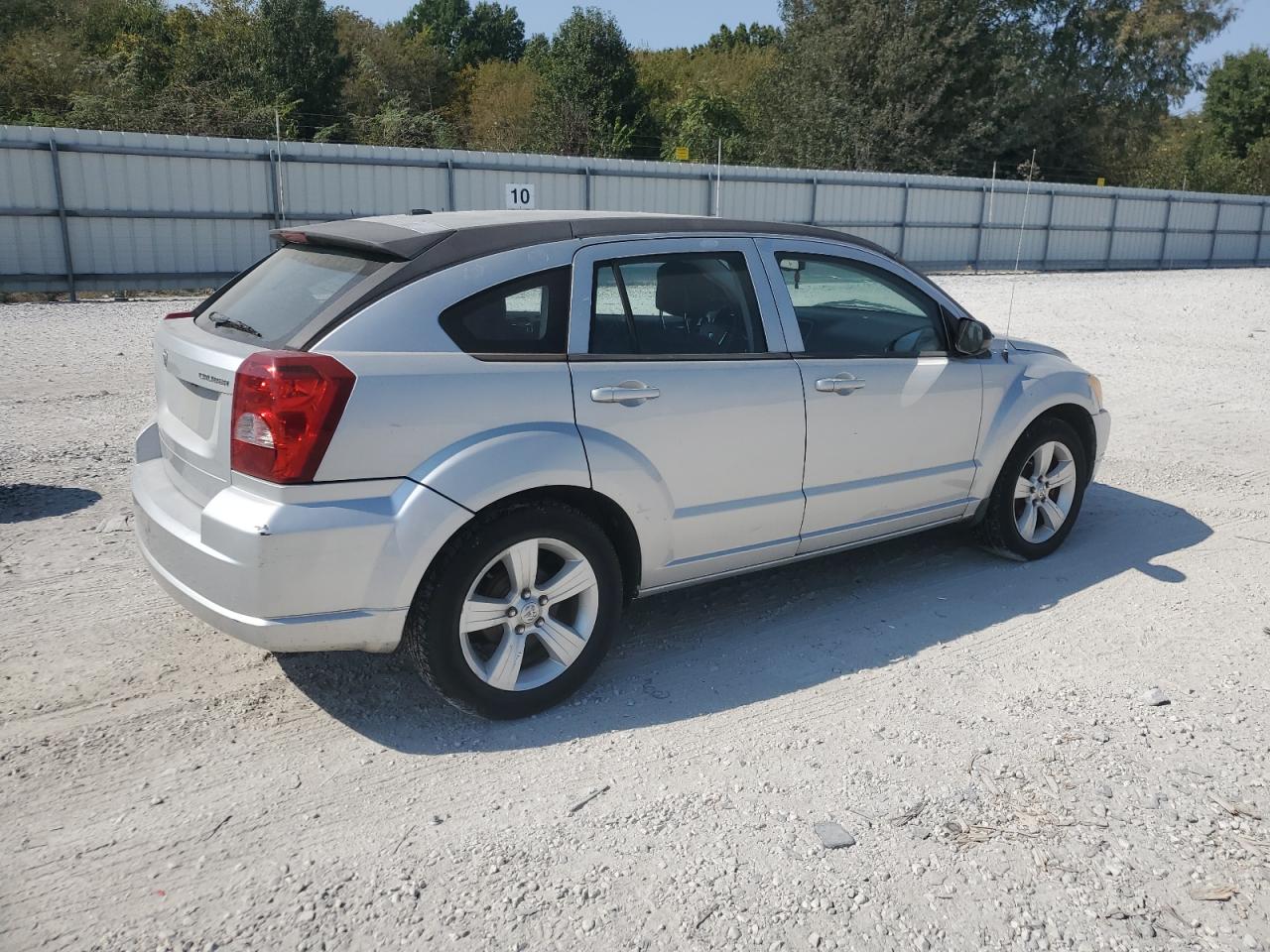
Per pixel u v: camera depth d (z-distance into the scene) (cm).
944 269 3030
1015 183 3059
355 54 5025
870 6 3694
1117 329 1544
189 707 361
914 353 459
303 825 298
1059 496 535
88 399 863
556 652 362
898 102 3719
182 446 348
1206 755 342
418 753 338
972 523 515
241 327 349
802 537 429
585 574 361
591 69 4188
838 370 423
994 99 3722
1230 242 3641
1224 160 5047
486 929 257
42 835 289
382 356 320
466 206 2242
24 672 380
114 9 3947
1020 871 282
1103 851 291
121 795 309
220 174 1941
